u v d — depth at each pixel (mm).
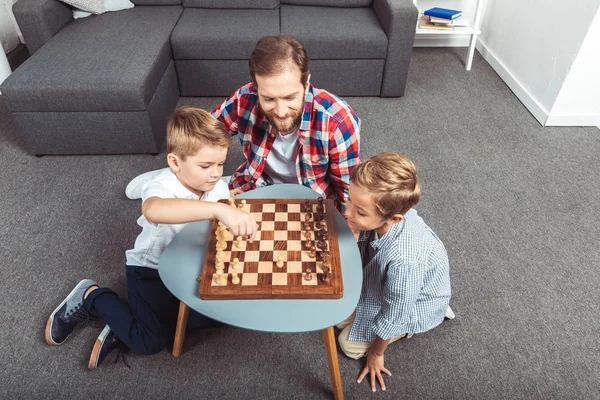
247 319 1124
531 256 1979
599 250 2014
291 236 1313
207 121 1326
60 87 2232
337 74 2963
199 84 2971
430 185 2354
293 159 1708
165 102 2676
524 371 1562
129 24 2859
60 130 2387
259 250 1268
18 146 2584
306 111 1500
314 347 1634
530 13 2943
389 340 1409
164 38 2707
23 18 2604
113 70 2348
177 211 1194
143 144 2475
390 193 1137
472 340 1659
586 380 1536
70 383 1522
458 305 1775
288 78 1276
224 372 1556
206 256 1247
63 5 2838
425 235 1362
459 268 1919
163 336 1512
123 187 2314
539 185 2365
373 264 1400
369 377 1546
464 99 3084
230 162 2514
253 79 1336
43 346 1627
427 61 3531
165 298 1528
